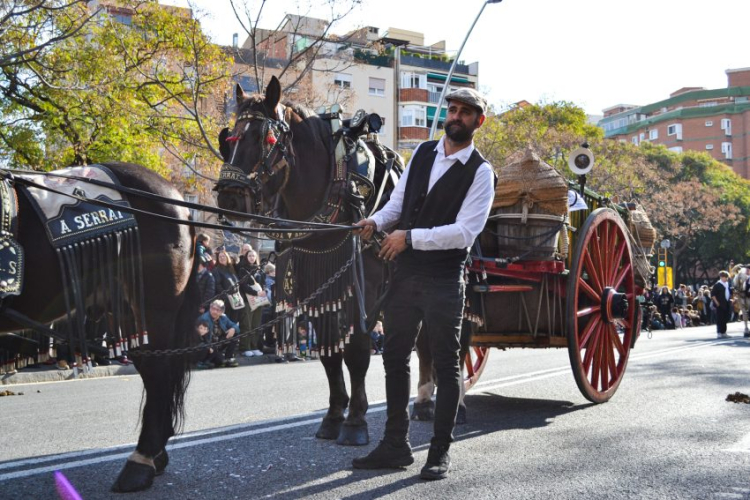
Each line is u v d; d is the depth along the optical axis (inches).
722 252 2183.8
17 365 149.3
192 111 725.3
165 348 159.2
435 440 164.2
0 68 547.5
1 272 134.2
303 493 151.6
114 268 149.6
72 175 150.0
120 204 153.0
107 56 609.0
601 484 158.7
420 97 1973.4
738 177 2397.9
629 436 206.8
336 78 1845.5
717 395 281.1
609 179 1512.1
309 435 210.8
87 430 227.5
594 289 264.4
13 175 142.3
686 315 1095.0
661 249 1333.7
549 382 325.7
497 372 366.9
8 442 208.7
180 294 162.1
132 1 650.8
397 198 176.6
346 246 190.5
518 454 185.8
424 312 165.3
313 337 193.9
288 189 185.9
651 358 429.1
